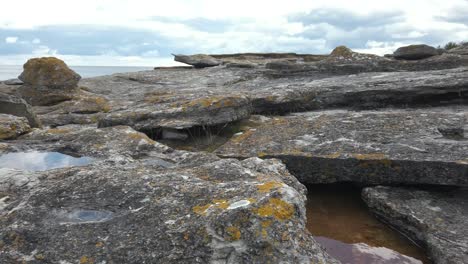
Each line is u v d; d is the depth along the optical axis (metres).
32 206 1.87
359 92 4.64
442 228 2.31
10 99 4.84
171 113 4.06
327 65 7.10
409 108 4.37
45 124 5.57
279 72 7.44
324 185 3.22
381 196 2.72
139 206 1.83
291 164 3.08
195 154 2.79
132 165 2.44
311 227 2.57
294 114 4.73
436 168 2.68
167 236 1.60
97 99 6.87
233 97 4.19
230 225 1.59
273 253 1.52
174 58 13.99
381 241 2.40
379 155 2.87
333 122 3.65
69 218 1.80
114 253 1.56
